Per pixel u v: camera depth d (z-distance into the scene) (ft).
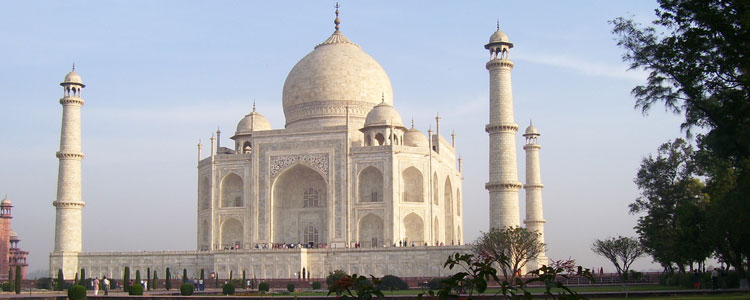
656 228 434.71
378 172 536.42
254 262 493.77
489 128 477.77
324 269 487.20
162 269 517.96
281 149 551.59
